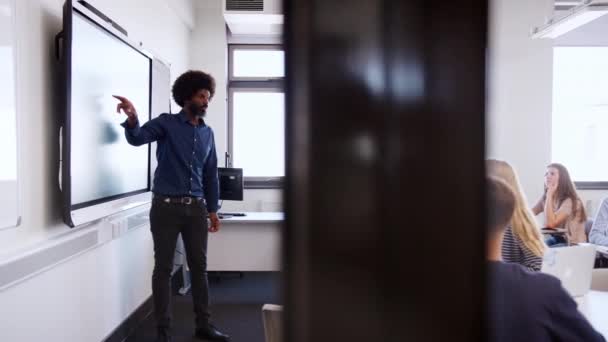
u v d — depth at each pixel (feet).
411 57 1.07
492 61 1.09
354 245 1.09
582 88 15.05
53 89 5.90
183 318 10.11
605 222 10.54
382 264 1.09
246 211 15.48
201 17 15.14
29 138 5.33
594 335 2.69
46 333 5.74
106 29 7.10
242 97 16.24
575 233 10.20
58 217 6.04
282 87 1.11
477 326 1.10
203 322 8.64
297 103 1.10
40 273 5.54
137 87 8.84
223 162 15.30
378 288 1.09
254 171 15.66
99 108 6.89
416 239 1.08
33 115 5.41
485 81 1.08
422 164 1.07
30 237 5.37
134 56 8.64
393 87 1.07
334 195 1.09
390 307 1.09
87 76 6.42
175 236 8.11
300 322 1.12
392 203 1.08
